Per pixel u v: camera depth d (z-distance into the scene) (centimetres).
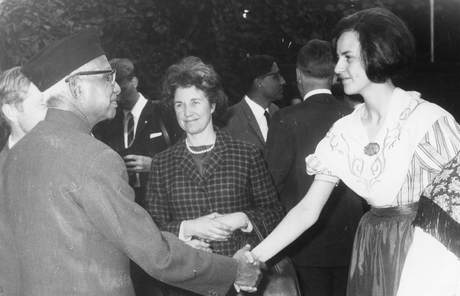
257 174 386
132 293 290
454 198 231
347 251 465
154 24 858
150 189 393
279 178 462
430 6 963
